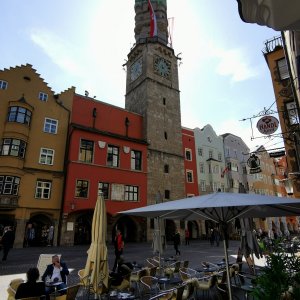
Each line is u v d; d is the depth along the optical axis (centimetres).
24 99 2608
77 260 1549
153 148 3519
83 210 2617
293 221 5541
